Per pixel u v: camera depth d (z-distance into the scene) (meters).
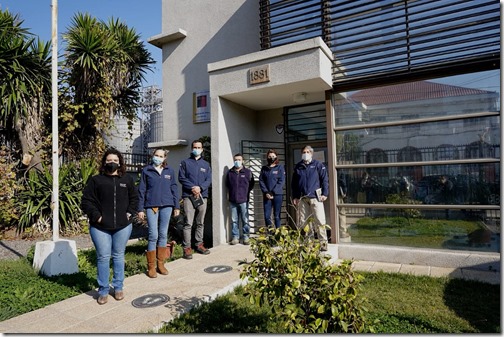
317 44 5.45
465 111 5.07
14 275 4.79
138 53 10.23
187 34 8.56
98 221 3.60
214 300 3.78
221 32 8.03
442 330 3.16
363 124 5.85
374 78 5.68
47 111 8.88
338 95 6.11
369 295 4.04
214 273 4.63
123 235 3.79
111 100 9.50
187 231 5.47
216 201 6.49
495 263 4.70
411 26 5.40
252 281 2.42
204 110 8.18
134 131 15.07
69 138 9.61
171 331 3.09
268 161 6.36
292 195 5.95
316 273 2.38
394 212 5.59
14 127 8.49
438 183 5.25
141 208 4.60
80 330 3.05
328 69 5.83
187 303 3.63
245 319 3.31
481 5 4.87
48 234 7.82
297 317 2.37
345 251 5.75
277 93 6.40
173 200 4.89
